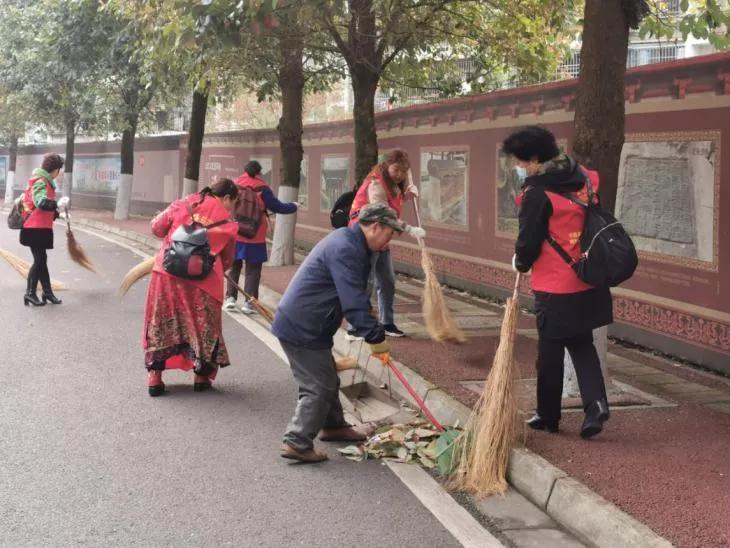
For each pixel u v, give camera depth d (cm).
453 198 1277
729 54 755
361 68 1137
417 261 1409
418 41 1304
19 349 840
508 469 510
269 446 570
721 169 768
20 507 457
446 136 1292
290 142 1450
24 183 3912
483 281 1203
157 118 2747
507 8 1297
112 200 3058
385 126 1497
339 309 530
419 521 453
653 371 777
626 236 512
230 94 1936
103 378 738
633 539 395
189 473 516
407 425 599
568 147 1006
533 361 775
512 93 1112
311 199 1839
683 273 816
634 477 471
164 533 429
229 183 711
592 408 529
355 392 698
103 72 2016
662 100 836
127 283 845
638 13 625
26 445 557
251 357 833
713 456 510
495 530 444
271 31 1124
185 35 877
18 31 2275
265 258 1062
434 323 822
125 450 554
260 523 445
